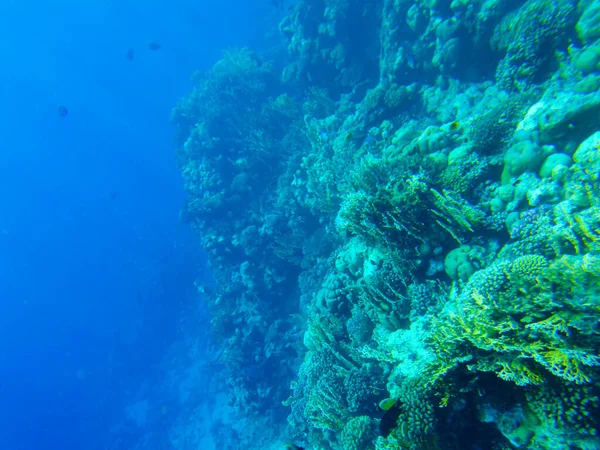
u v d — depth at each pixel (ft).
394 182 16.26
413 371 12.14
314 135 34.53
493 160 15.10
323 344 22.29
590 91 13.10
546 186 12.13
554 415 8.16
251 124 46.55
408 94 27.86
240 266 44.70
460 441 9.98
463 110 23.29
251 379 40.45
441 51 25.39
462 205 13.98
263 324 40.83
